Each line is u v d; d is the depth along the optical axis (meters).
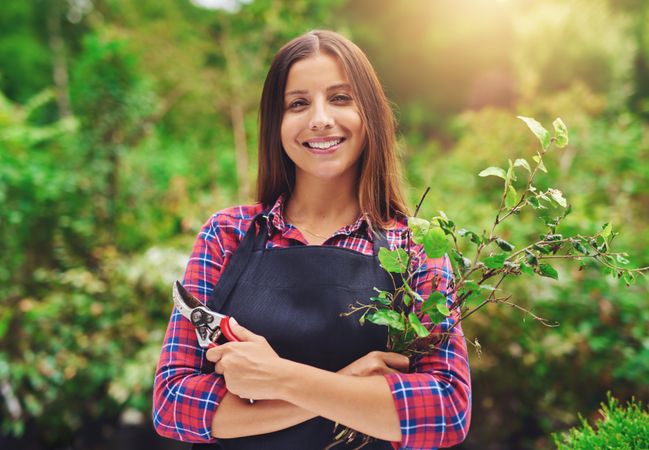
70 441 4.46
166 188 5.18
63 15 12.85
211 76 6.63
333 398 1.09
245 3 6.36
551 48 6.77
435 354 1.18
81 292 4.29
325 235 1.34
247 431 1.15
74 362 4.11
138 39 6.75
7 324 4.30
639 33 9.14
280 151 1.38
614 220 3.98
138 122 5.55
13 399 4.20
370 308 1.19
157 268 4.17
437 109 12.96
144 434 4.46
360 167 1.36
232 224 1.34
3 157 4.55
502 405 3.66
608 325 3.44
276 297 1.21
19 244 4.58
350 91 1.30
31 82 11.94
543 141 1.15
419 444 1.11
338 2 9.20
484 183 4.62
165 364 1.22
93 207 4.86
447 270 1.27
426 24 13.73
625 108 6.64
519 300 3.44
